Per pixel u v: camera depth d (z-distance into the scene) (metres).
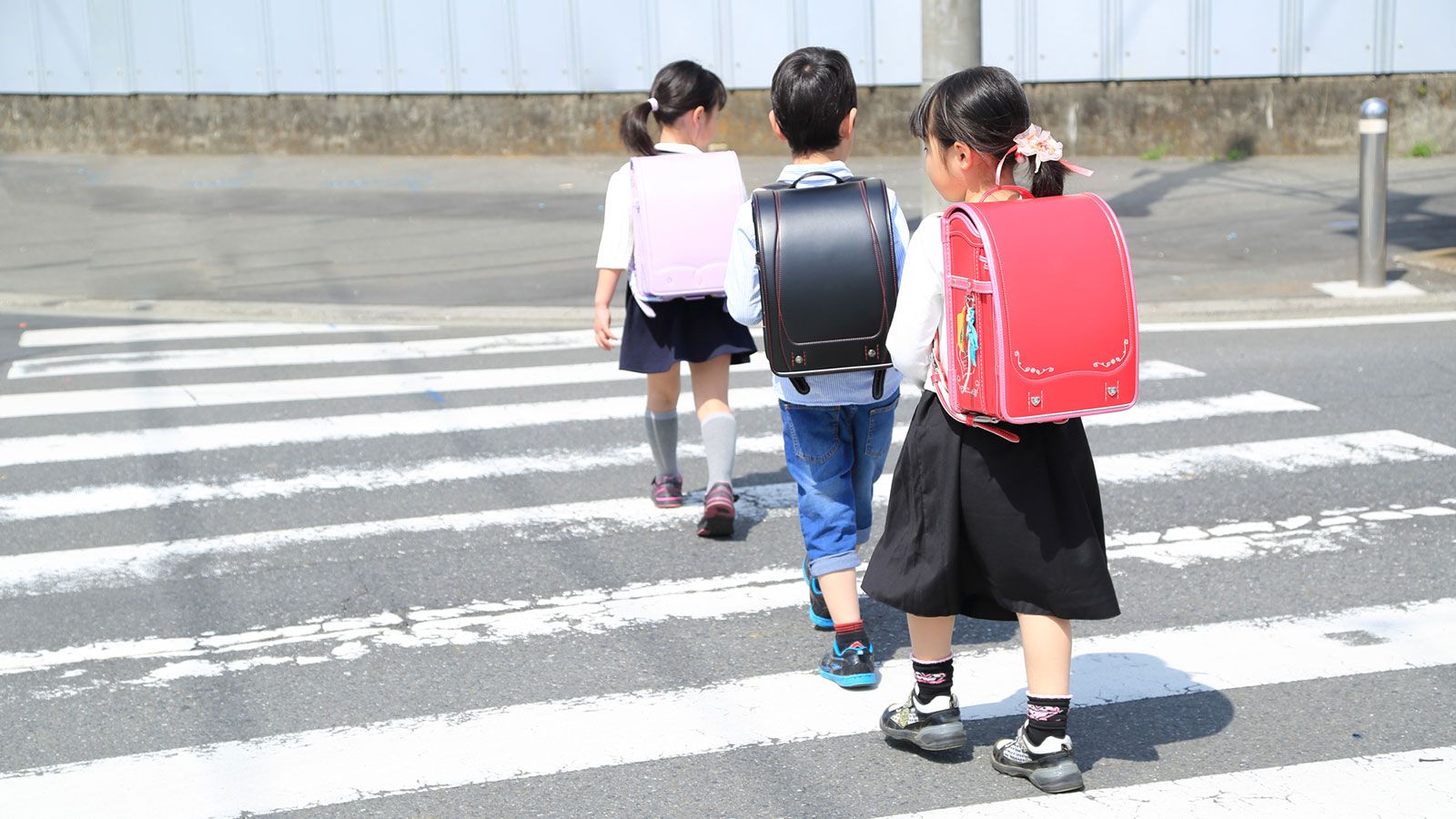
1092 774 3.57
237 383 8.34
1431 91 16.02
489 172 16.77
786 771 3.64
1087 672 4.21
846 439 4.12
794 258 3.83
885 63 16.95
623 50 17.59
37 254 12.52
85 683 4.30
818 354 3.87
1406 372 7.84
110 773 3.71
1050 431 3.29
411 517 5.90
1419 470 6.12
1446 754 3.61
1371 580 4.89
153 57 18.64
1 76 19.09
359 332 9.82
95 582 5.18
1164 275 10.65
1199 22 16.16
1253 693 4.02
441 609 4.88
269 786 3.62
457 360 8.91
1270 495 5.86
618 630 4.66
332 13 18.03
